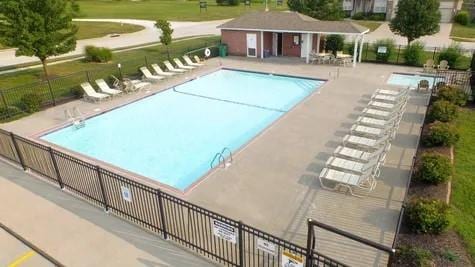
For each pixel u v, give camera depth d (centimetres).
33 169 1190
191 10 6862
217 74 2556
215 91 2191
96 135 1605
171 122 1739
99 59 2866
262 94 2120
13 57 3086
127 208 962
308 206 978
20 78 2458
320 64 2638
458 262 747
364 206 970
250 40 2884
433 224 822
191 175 1270
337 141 1378
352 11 5719
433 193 998
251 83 2336
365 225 891
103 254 818
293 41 2875
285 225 903
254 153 1298
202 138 1564
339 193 1034
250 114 1823
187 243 820
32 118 1738
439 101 1559
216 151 1445
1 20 2038
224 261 769
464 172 1123
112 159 1393
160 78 2283
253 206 987
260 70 2509
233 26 2902
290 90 2177
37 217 966
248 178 1133
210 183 1112
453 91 1703
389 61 2617
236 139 1552
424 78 2231
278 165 1208
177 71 2442
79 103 1939
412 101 1791
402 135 1405
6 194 1084
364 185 1067
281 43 2939
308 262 616
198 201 1019
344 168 1103
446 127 1284
